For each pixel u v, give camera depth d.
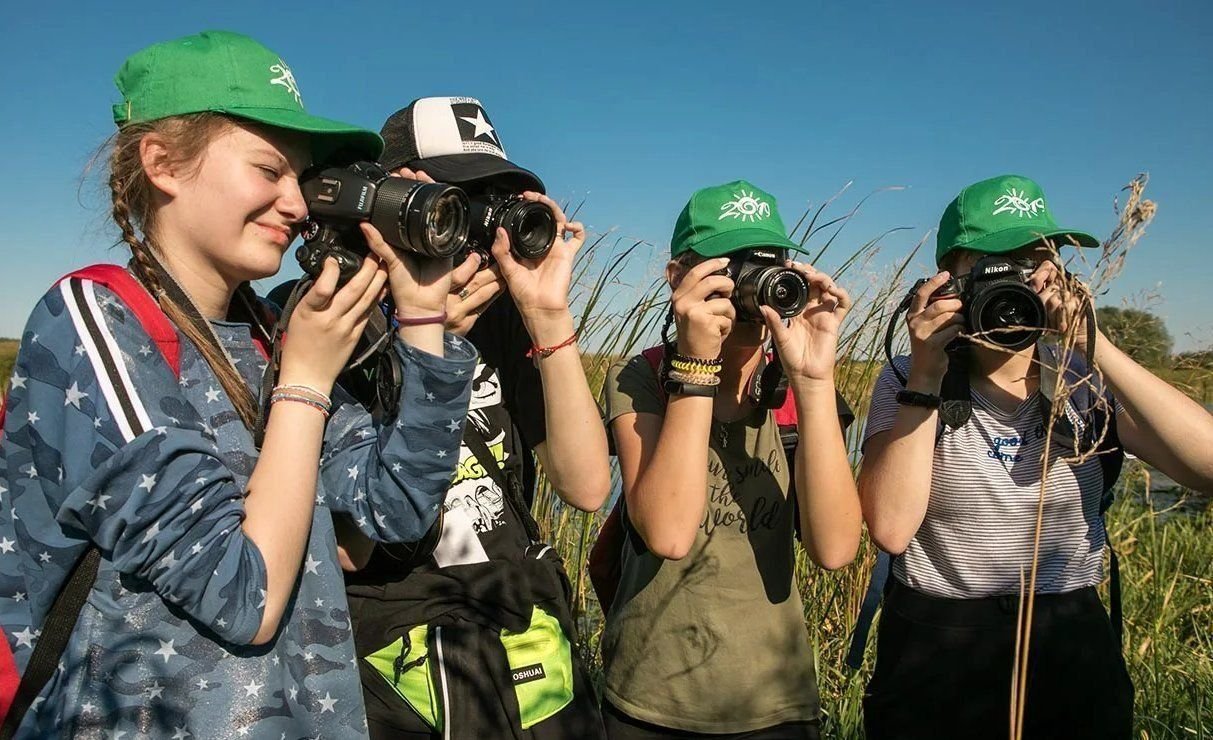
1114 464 2.09
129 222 1.33
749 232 2.02
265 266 1.38
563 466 1.91
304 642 1.36
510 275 1.82
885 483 2.08
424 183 1.40
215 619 1.19
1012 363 2.09
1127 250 1.54
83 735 1.19
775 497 2.09
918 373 2.04
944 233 2.29
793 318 2.03
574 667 1.87
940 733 2.09
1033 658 2.04
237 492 1.25
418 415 1.44
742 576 2.03
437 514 1.55
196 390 1.31
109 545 1.16
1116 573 2.18
